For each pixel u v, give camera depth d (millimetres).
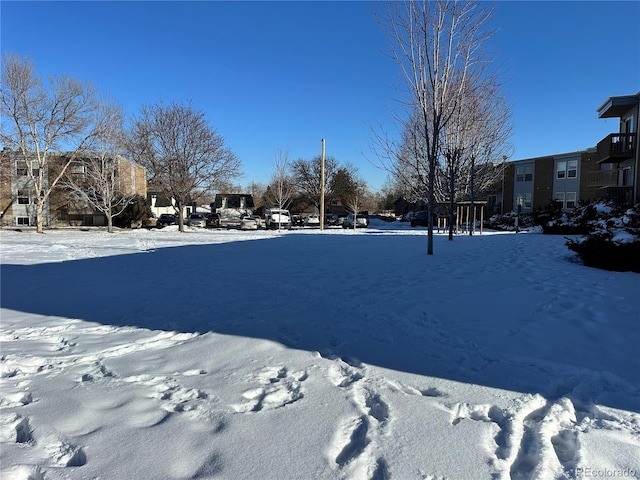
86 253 14422
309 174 64188
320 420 2879
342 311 5844
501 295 6668
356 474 2303
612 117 28141
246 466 2355
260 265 10734
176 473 2283
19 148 27859
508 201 43375
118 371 3740
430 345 4465
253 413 2967
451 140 18609
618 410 3127
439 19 11461
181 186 30266
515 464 2453
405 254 12719
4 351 4266
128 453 2453
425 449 2543
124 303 6527
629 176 26172
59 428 2707
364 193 69312
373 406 3123
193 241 20203
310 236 23656
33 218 37094
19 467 2289
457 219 25297
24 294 7234
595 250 9477
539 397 3277
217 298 6770
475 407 3100
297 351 4238
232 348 4309
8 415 2898
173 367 3844
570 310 5730
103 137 28734
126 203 32281
